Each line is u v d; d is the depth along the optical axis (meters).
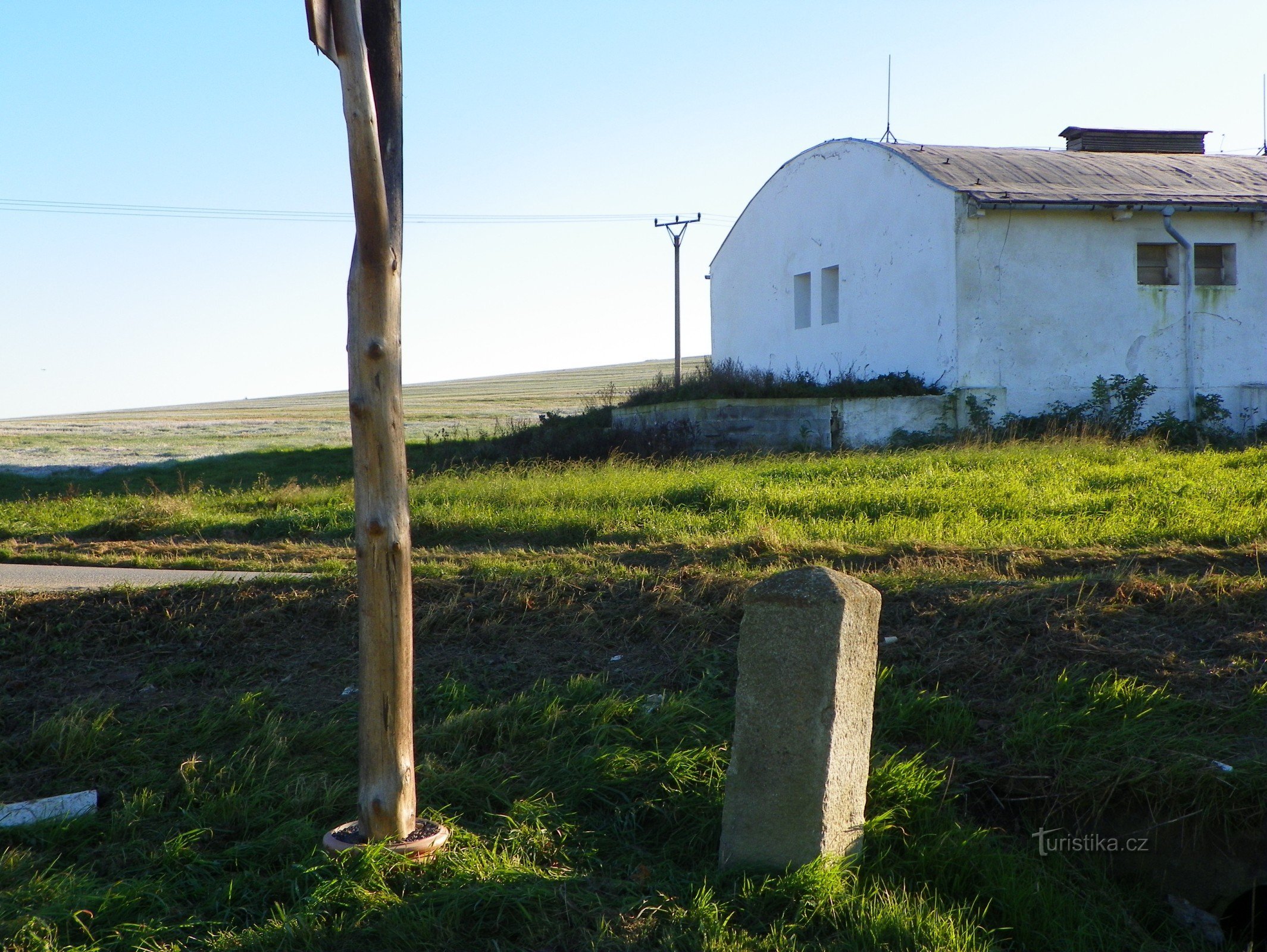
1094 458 14.95
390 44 4.61
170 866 4.78
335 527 13.03
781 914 4.25
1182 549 8.59
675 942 4.06
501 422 45.03
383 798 4.66
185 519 14.14
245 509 15.47
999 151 24.03
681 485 13.62
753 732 4.57
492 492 14.38
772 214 26.95
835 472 14.61
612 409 25.41
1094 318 21.02
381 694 4.64
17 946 4.11
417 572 8.88
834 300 24.97
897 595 7.31
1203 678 5.90
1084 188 21.33
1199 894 5.07
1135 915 4.92
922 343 21.41
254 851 4.84
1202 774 5.03
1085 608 6.78
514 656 7.09
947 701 5.94
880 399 19.78
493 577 8.43
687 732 5.85
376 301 4.50
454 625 7.50
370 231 4.41
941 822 4.98
